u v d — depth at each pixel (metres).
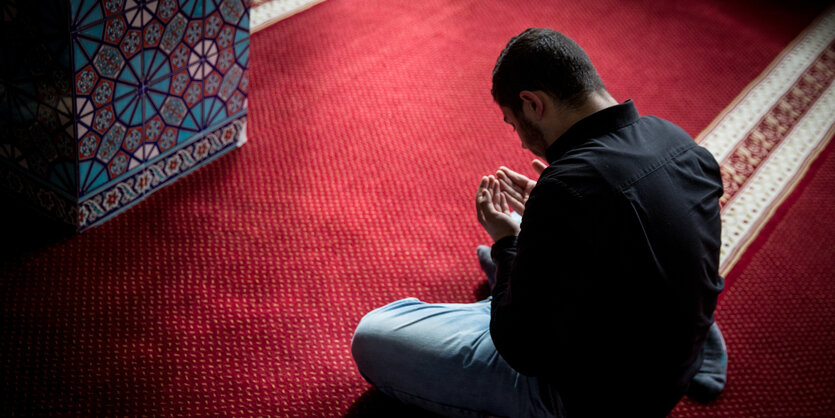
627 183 1.13
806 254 2.36
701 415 1.78
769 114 3.16
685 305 1.16
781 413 1.82
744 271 2.25
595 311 1.17
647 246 1.12
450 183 2.45
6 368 1.61
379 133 2.62
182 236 2.04
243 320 1.83
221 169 2.30
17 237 1.95
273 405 1.65
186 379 1.67
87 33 1.66
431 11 3.51
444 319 1.54
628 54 3.47
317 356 1.78
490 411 1.48
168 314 1.81
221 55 2.13
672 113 3.06
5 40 1.75
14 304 1.75
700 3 4.12
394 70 3.00
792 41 3.86
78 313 1.77
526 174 2.57
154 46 1.87
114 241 1.98
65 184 1.90
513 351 1.24
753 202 2.56
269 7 3.22
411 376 1.51
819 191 2.69
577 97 1.22
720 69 3.47
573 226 1.13
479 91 2.99
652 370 1.21
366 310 1.93
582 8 3.84
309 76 2.84
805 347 2.03
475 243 2.23
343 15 3.31
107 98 1.81
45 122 1.82
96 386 1.61
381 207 2.29
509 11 3.66
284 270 2.00
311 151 2.46
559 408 1.40
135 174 2.05
